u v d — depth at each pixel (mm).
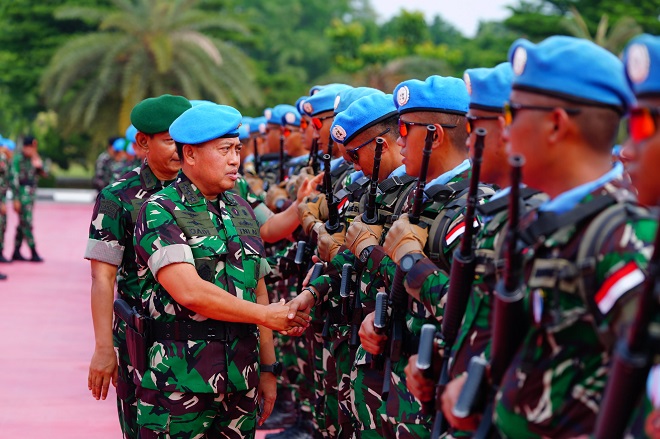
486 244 2434
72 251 16516
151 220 3443
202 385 3439
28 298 11164
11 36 39094
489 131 2584
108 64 33438
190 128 3469
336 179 4707
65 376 7348
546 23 40656
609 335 1904
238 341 3514
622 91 2100
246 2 66625
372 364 3436
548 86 2098
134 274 3996
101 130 35781
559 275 1990
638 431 1740
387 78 36750
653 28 40594
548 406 2020
